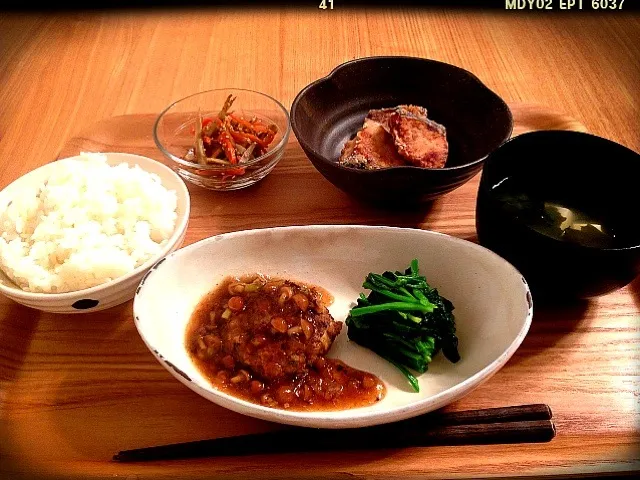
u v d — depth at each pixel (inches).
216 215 15.7
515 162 14.1
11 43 22.9
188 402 11.8
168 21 23.9
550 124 18.2
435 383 11.7
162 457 10.8
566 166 14.1
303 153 17.5
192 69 21.3
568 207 13.7
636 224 13.1
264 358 11.5
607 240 13.0
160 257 13.0
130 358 12.6
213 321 12.6
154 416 11.5
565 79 20.9
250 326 11.8
